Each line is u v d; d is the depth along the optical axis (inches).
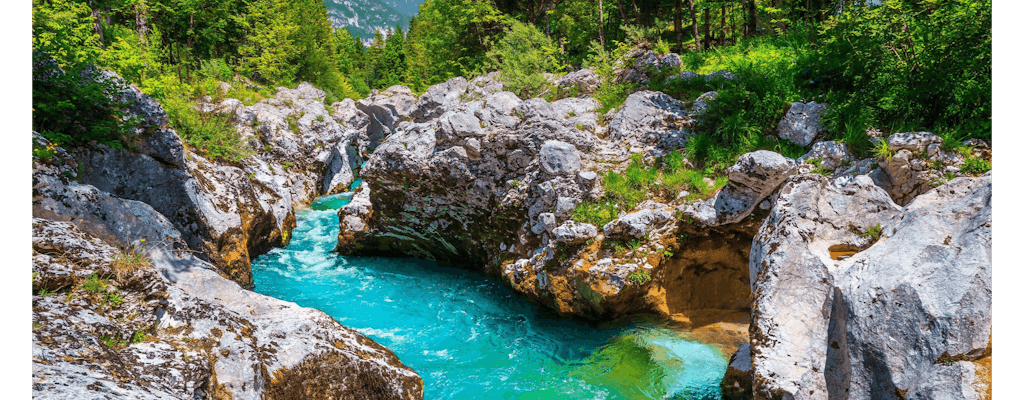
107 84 350.9
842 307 218.5
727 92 444.5
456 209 484.4
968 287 186.7
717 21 1069.8
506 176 446.6
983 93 307.1
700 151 411.5
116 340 191.8
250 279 452.1
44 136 308.7
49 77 327.9
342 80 1790.1
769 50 632.4
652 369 309.0
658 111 462.6
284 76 1322.6
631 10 1025.5
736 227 348.8
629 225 357.4
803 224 252.8
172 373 183.2
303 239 602.9
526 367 321.1
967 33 311.3
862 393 201.2
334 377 233.5
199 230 400.5
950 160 301.6
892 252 218.2
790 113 394.0
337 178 880.3
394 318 394.3
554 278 376.2
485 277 487.5
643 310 368.2
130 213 307.6
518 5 1143.0
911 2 349.4
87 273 209.6
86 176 344.8
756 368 228.1
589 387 296.5
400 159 478.0
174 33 1005.2
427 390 296.2
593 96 551.8
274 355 225.3
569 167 404.5
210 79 785.6
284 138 754.2
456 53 1194.0
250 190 509.0
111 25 898.1
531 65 696.4
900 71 346.6
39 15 473.4
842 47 402.9
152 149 380.8
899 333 196.4
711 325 355.9
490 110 463.8
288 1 1556.3
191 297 230.2
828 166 344.5
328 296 437.7
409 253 557.9
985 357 178.4
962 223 212.2
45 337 165.3
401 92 1302.9
